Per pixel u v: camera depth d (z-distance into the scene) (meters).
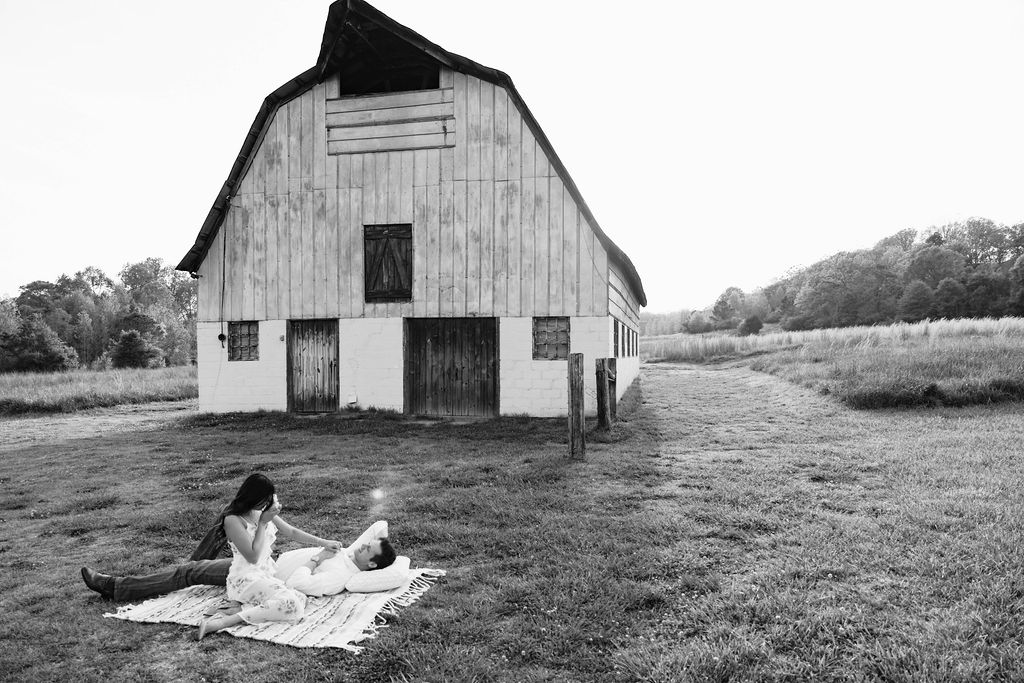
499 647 3.98
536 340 14.69
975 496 6.87
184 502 7.99
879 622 4.11
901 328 32.34
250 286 16.06
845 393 14.65
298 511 7.37
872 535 5.80
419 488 8.30
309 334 15.91
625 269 17.70
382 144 15.24
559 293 14.38
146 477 9.62
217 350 16.23
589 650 3.91
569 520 6.55
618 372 17.33
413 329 15.42
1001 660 3.57
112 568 5.61
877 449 9.73
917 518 6.18
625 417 14.31
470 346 15.09
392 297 15.27
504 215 14.65
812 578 4.88
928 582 4.68
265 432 13.62
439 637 4.11
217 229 16.20
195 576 4.80
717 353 41.12
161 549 6.17
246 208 16.03
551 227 14.42
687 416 14.52
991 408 12.75
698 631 4.14
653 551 5.55
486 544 5.98
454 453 10.73
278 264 15.88
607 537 6.00
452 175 14.91
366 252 15.42
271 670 3.80
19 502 8.30
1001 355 17.20
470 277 14.83
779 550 5.54
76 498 8.34
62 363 51.84
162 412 19.53
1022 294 50.47
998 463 8.27
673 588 4.79
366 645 4.03
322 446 11.77
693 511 6.79
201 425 14.94
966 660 3.61
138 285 114.38
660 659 3.76
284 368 15.88
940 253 59.50
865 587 4.64
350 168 15.45
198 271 16.33
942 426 11.35
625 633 4.13
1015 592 4.44
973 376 14.52
